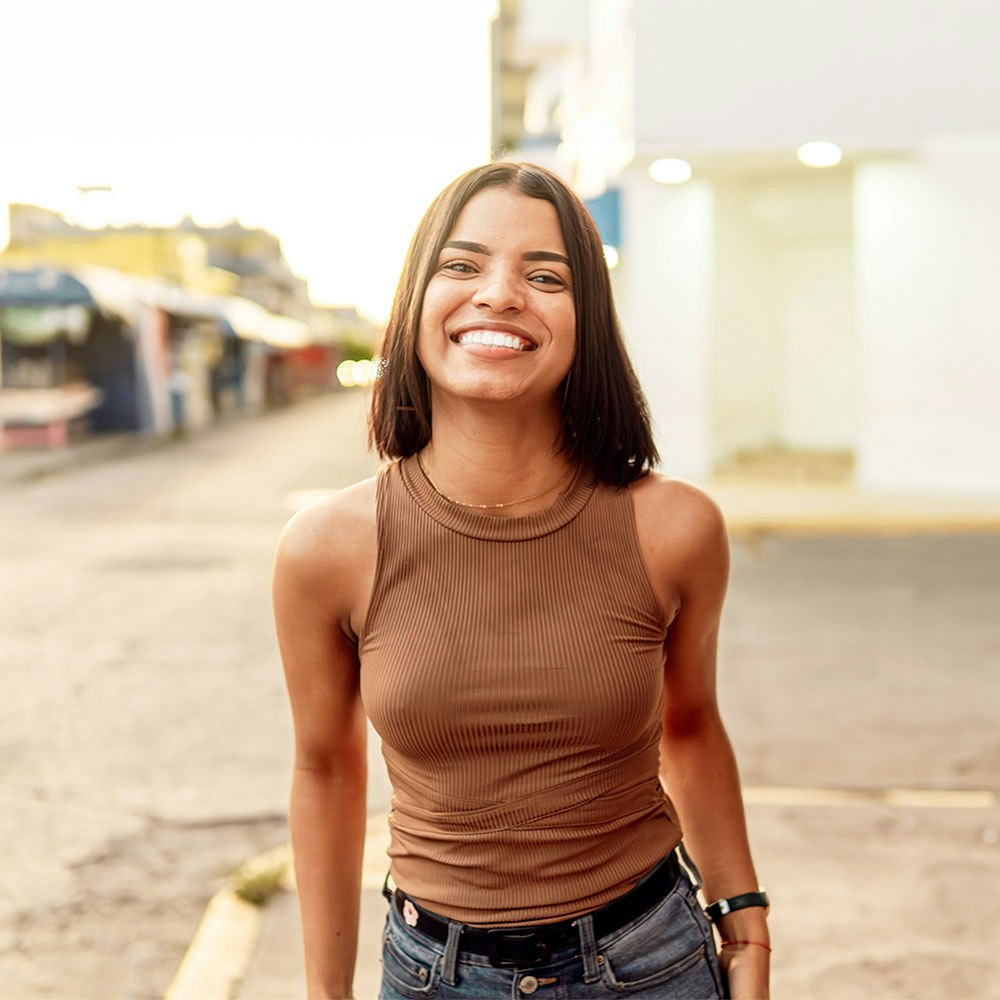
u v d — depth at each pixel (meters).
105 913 3.85
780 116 12.05
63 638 7.88
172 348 30.67
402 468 1.56
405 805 1.55
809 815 4.35
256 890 3.84
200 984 3.29
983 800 4.54
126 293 25.84
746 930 1.68
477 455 1.52
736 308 15.23
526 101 28.56
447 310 1.49
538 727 1.47
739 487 13.54
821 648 7.00
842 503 12.27
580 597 1.50
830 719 5.61
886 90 11.93
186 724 5.89
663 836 1.56
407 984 1.52
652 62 12.00
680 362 13.96
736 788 1.75
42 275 22.94
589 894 1.48
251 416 37.56
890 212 13.05
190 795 4.89
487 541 1.50
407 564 1.52
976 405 12.90
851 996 3.11
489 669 1.47
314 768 1.68
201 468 20.48
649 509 1.54
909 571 9.36
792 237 16.70
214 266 53.62
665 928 1.52
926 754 5.09
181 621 8.37
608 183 13.89
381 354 1.62
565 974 1.48
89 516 14.52
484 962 1.47
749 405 16.47
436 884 1.50
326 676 1.61
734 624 7.66
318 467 20.59
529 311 1.48
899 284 13.12
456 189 1.52
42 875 4.13
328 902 1.66
